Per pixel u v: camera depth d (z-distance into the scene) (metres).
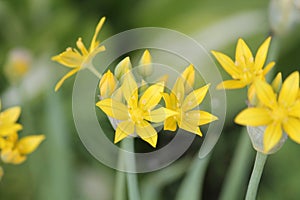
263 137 0.45
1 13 0.78
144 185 0.62
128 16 0.75
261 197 0.64
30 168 0.62
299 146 0.64
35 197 0.62
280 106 0.44
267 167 0.66
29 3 0.78
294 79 0.45
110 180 0.68
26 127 0.62
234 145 0.68
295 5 0.55
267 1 0.70
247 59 0.46
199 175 0.55
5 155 0.49
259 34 0.69
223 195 0.59
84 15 0.77
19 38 0.77
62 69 0.70
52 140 0.60
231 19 0.70
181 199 0.56
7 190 0.66
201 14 0.71
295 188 0.64
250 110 0.44
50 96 0.61
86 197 0.65
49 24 0.76
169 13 0.72
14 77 0.62
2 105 0.68
